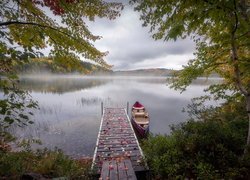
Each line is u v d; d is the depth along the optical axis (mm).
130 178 4148
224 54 4922
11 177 3885
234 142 5008
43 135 12297
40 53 2496
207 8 1825
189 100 28141
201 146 4859
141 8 2564
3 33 2400
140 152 7305
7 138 3766
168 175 4508
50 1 3221
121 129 11328
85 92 37125
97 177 5125
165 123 15992
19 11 3174
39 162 5453
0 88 2582
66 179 4102
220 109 8469
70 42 3695
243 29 2078
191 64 5406
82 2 3674
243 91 4816
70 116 17734
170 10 2252
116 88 49875
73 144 11086
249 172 4031
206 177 3963
